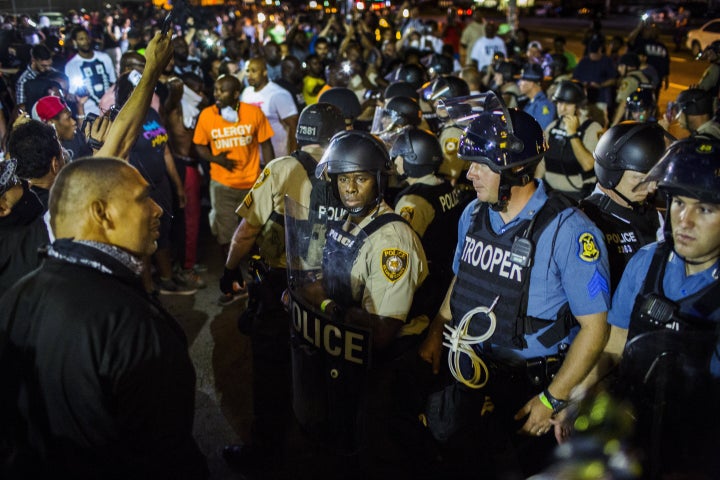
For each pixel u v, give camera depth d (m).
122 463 1.69
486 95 2.26
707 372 1.56
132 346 1.65
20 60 9.51
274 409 3.10
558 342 2.29
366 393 2.34
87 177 1.75
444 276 3.05
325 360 2.30
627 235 2.75
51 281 1.69
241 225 3.27
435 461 2.48
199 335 4.72
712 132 4.55
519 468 2.47
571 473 1.75
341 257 2.34
